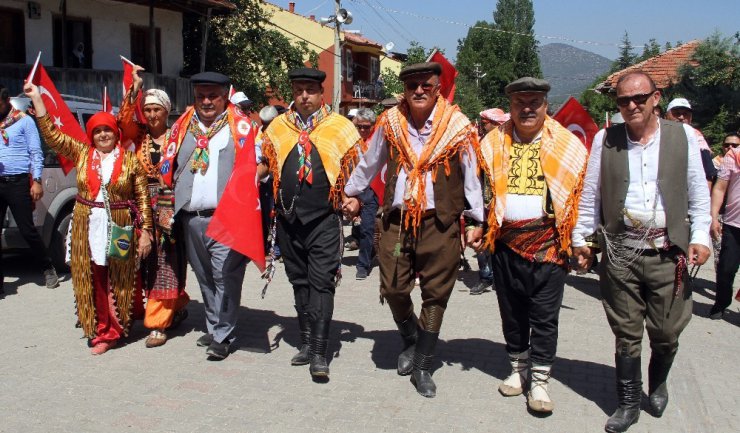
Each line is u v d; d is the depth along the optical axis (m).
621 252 3.97
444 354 5.28
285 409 4.18
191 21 23.48
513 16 90.31
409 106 4.41
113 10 20.34
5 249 7.29
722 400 4.51
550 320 4.16
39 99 5.08
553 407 4.20
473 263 9.11
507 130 4.32
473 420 4.08
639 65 21.77
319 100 4.88
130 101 5.26
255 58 24.33
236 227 4.83
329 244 4.78
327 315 4.71
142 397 4.34
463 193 4.40
